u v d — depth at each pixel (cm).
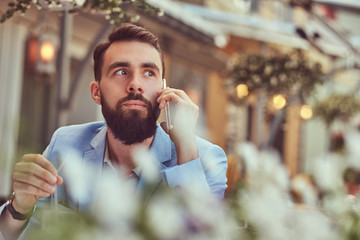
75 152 154
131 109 141
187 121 138
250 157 80
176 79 994
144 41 143
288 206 70
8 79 621
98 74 147
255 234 67
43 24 535
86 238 60
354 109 1027
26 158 115
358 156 85
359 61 973
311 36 832
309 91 747
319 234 68
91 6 218
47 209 73
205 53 953
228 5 1264
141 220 62
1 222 130
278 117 817
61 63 515
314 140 1574
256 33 998
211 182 140
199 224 65
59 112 510
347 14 1482
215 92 1155
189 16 756
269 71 739
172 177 124
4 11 238
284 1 762
